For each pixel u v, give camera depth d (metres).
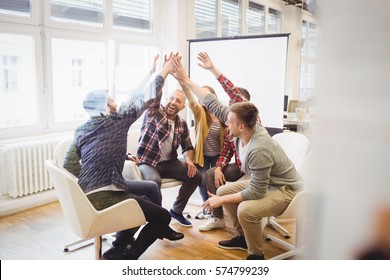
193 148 3.13
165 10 4.93
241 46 4.12
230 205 2.50
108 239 2.70
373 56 0.37
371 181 0.38
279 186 2.21
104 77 4.29
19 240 2.74
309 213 0.43
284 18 6.07
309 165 0.43
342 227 0.40
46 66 3.66
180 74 2.54
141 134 3.01
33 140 3.49
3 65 3.36
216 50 4.32
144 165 2.91
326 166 0.41
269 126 4.02
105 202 2.01
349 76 0.38
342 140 0.39
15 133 3.50
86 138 2.09
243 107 2.16
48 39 3.64
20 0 3.41
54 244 2.67
